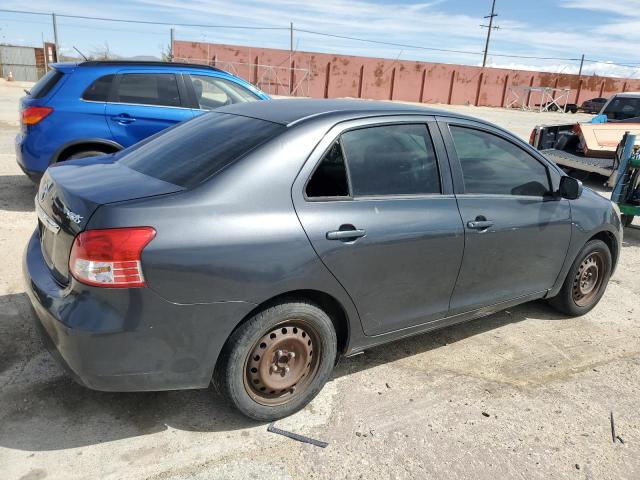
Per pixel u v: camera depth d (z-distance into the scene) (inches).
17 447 102.2
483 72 1647.4
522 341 160.2
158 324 95.7
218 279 98.2
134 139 243.1
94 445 104.4
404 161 126.0
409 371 139.3
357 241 113.1
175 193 100.0
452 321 141.6
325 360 118.0
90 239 92.1
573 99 1765.5
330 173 113.8
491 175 142.3
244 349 105.3
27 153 231.5
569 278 169.2
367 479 101.7
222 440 108.7
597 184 422.9
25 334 139.6
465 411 124.5
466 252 133.8
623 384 140.6
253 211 102.6
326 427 115.2
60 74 235.8
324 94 1493.6
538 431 119.5
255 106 134.0
